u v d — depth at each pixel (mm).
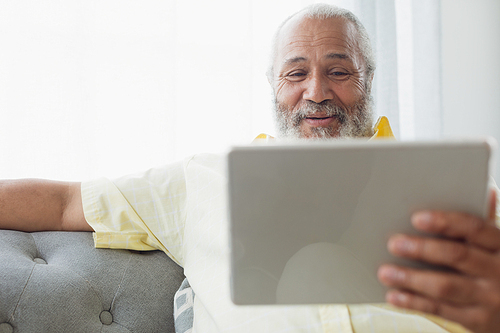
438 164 368
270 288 404
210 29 1810
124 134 1712
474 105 2168
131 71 1710
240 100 1840
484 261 318
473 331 344
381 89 1931
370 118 984
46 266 696
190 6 1787
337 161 379
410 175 373
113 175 1706
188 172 880
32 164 1602
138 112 1723
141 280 771
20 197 789
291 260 397
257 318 592
